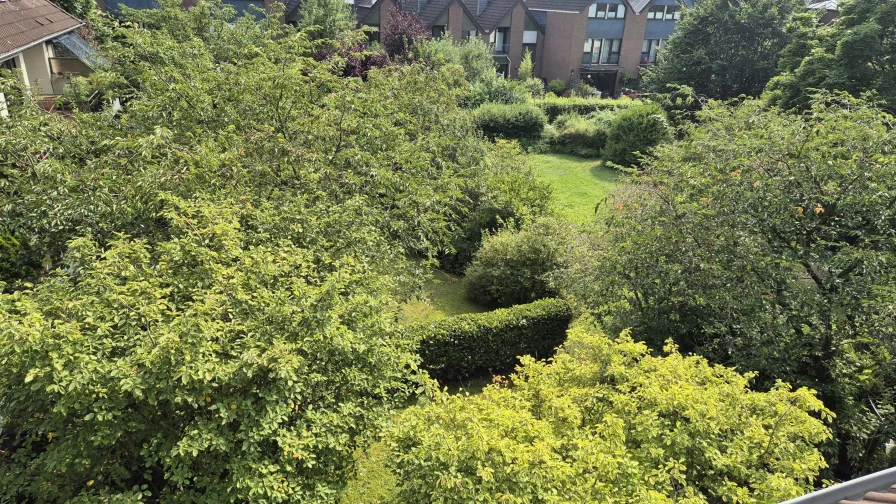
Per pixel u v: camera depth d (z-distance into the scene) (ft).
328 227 19.15
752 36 64.23
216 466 12.74
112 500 11.60
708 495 13.93
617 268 21.95
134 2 71.36
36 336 10.87
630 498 12.29
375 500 18.67
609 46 102.78
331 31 67.41
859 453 18.49
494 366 26.91
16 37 35.32
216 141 21.70
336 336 13.70
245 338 13.00
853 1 41.16
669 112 58.95
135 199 17.47
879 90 40.24
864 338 17.79
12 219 18.54
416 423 13.56
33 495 13.14
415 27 73.61
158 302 13.04
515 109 67.15
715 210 20.90
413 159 26.14
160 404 12.60
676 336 21.75
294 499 12.98
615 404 14.98
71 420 12.25
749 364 19.27
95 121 23.68
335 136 24.04
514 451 12.55
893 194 18.49
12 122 19.65
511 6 97.60
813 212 19.97
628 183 28.96
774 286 19.70
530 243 31.71
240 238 16.70
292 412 13.60
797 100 42.50
